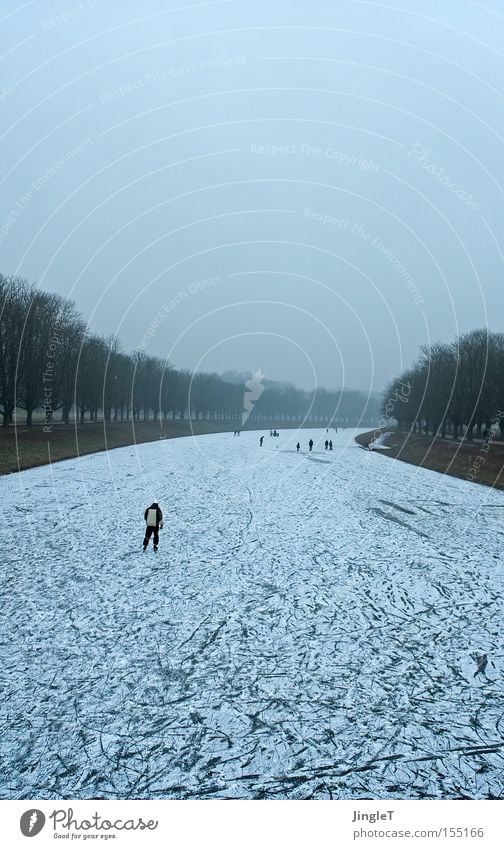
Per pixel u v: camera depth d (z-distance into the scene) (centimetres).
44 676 1045
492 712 959
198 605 1434
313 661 1139
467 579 1688
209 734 884
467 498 3259
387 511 2803
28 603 1403
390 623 1345
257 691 1015
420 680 1067
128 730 890
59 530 2170
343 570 1766
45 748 843
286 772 806
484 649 1207
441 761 831
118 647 1177
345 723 920
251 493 3328
